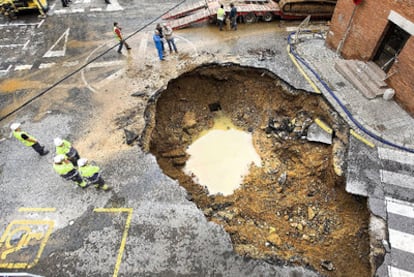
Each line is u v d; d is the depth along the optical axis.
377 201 9.18
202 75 14.81
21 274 8.24
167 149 13.29
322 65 13.94
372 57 12.59
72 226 9.36
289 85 13.23
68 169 9.09
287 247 9.64
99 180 9.49
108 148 11.46
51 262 8.66
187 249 8.69
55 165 8.91
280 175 12.32
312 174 11.77
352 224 9.77
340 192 10.59
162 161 12.59
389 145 10.62
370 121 11.32
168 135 13.69
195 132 14.45
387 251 8.19
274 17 17.66
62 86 14.29
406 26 10.31
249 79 14.71
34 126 12.54
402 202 9.13
